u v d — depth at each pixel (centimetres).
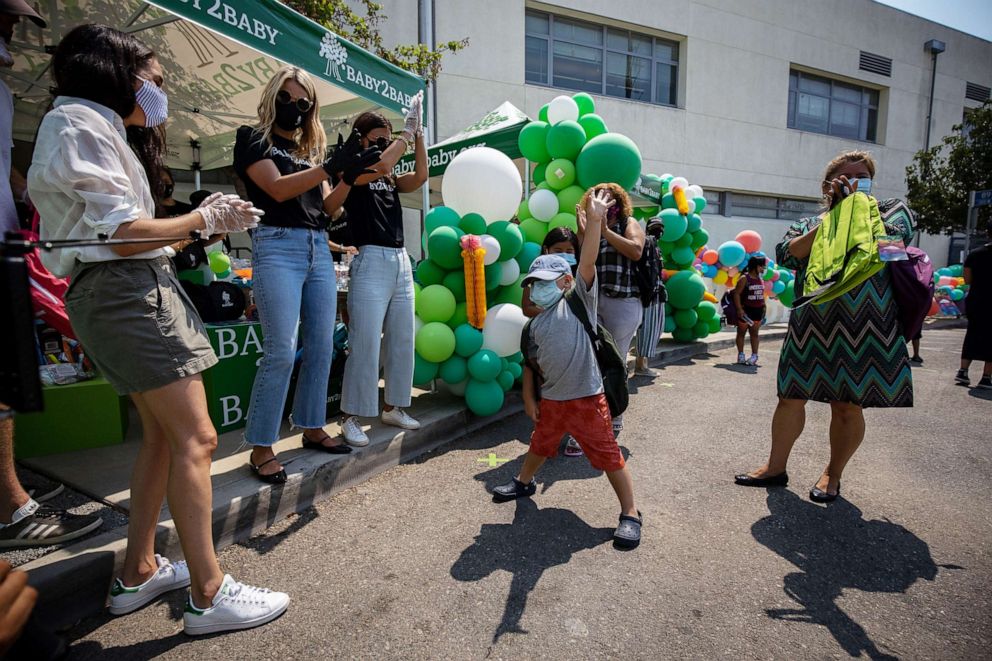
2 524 202
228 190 908
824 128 1739
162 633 189
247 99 511
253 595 195
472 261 372
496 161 414
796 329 292
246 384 349
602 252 382
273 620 196
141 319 168
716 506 291
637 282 389
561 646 184
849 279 264
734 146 1537
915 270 261
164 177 203
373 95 405
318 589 215
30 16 213
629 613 202
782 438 309
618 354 278
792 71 1655
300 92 255
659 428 430
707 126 1490
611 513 283
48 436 295
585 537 258
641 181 673
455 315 402
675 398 528
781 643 186
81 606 194
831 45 1655
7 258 87
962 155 1591
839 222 273
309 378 299
